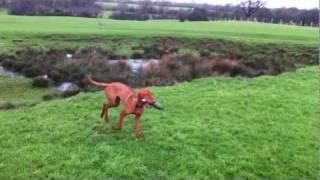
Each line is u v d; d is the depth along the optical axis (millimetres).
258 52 42656
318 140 12695
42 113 14414
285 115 14898
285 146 12156
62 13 96438
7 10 95375
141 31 57406
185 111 14773
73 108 14875
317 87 19531
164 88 18391
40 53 36062
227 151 11555
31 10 95188
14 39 46156
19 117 14023
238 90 18219
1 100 21641
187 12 116438
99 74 26172
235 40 49781
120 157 10828
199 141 12039
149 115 14070
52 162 10617
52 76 26406
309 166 11039
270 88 18875
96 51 38375
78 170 10234
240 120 14102
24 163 10570
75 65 27891
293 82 20484
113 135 12180
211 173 10344
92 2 115875
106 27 63219
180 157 11000
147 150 11297
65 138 12000
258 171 10656
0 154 11125
